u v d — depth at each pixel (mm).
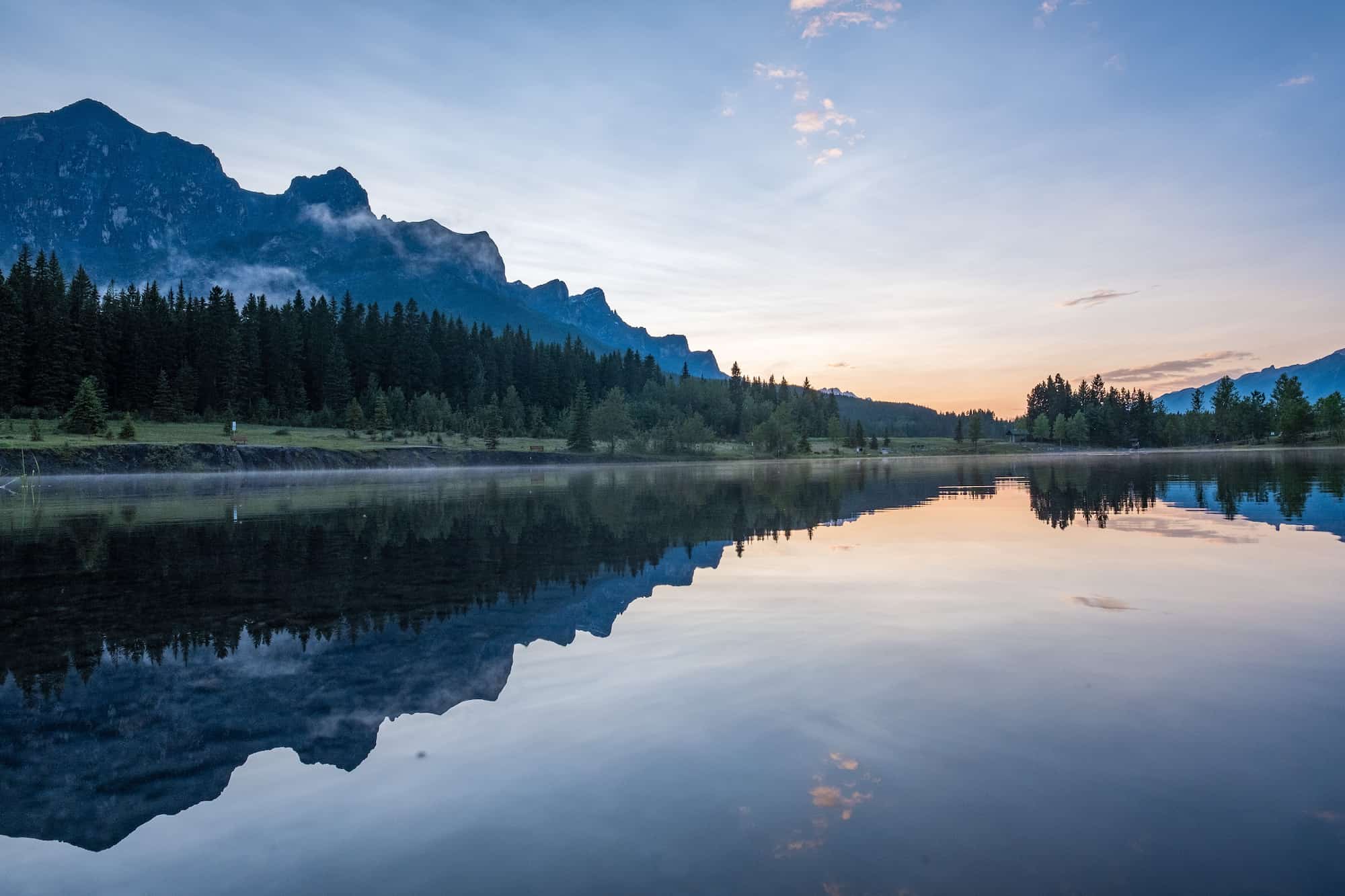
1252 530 14953
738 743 4559
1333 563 10992
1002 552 12734
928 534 15484
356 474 71062
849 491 32312
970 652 6516
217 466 65750
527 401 168750
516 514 21953
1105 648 6570
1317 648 6477
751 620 7891
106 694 5898
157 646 7301
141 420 97062
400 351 148250
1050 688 5500
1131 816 3527
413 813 3777
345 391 127500
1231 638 6863
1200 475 38844
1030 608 8297
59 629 8023
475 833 3537
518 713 5215
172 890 3123
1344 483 28766
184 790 4137
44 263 112375
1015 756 4270
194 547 14750
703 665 6270
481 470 85000
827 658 6395
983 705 5148
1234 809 3584
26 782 4301
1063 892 2885
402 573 11383
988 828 3434
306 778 4258
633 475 65750
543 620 8086
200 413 108812
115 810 3924
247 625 8094
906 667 6094
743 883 2998
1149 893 2863
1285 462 54938
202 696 5801
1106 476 41812
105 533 17672
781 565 11664
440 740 4750
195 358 113562
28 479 51344
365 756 4535
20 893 3105
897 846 3283
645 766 4254
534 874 3115
